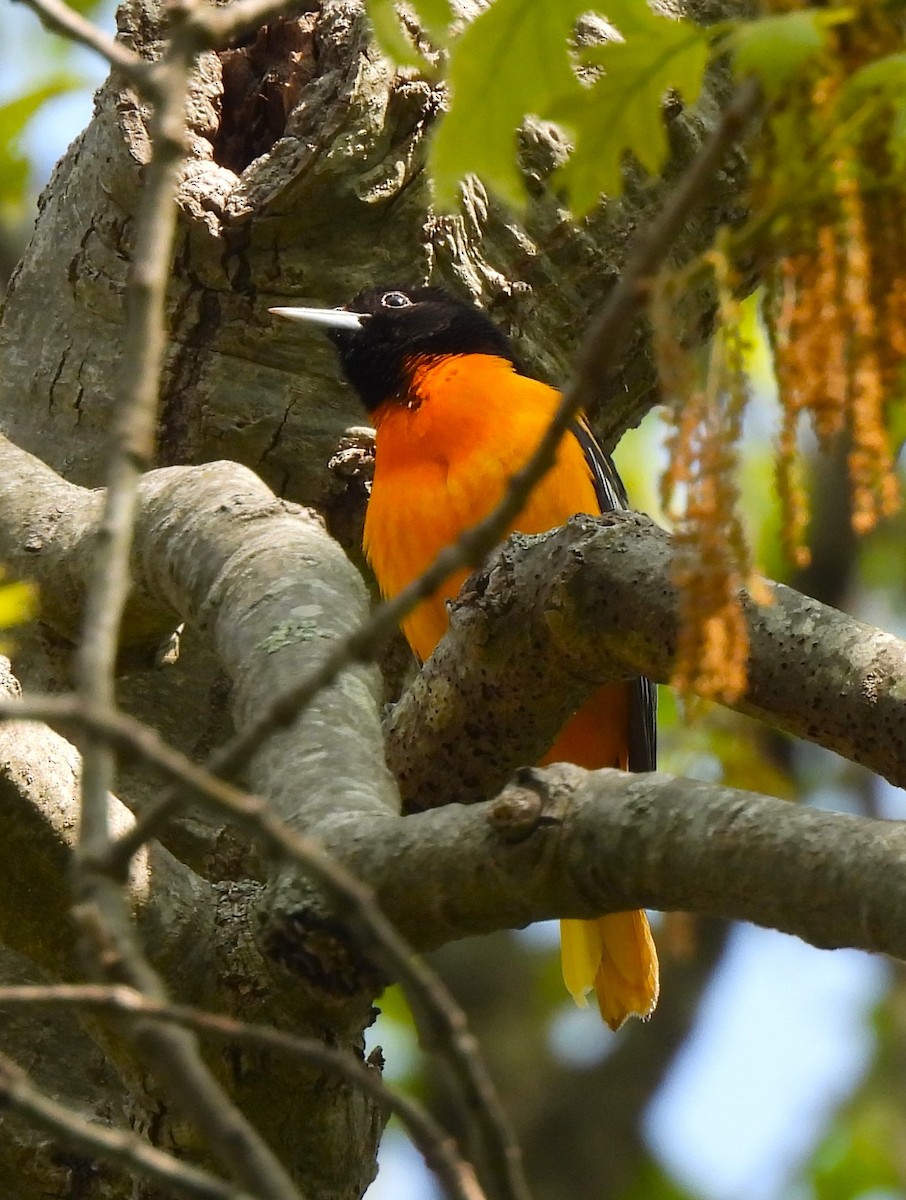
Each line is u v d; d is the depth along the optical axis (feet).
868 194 13.76
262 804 11.75
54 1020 27.22
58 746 22.97
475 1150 12.46
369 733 20.13
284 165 30.37
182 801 12.12
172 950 23.21
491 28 16.24
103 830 12.09
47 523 27.27
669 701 48.16
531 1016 55.98
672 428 13.30
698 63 16.01
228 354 31.19
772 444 15.90
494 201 33.12
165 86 13.53
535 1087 54.34
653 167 16.75
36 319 32.53
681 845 16.42
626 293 12.80
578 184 16.97
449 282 32.65
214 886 24.21
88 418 31.73
